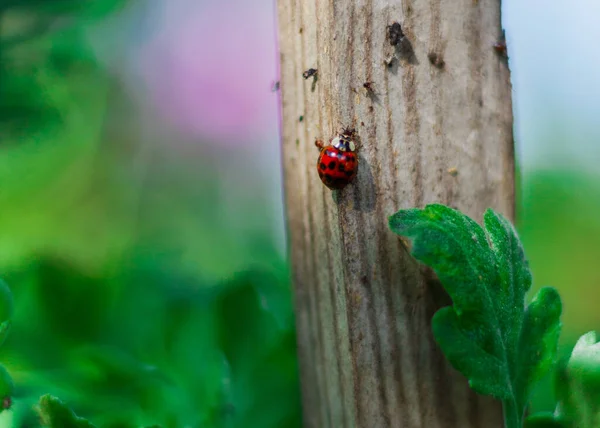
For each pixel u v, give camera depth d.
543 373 0.14
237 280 0.19
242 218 0.45
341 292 0.15
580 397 0.14
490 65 0.14
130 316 0.20
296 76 0.15
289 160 0.16
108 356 0.18
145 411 0.18
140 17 0.38
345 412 0.15
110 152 0.39
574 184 0.52
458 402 0.14
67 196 0.37
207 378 0.19
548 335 0.14
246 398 0.18
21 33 0.22
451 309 0.13
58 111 0.23
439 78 0.14
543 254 0.50
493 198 0.15
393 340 0.14
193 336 0.20
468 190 0.14
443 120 0.14
